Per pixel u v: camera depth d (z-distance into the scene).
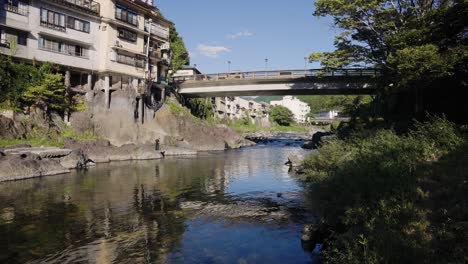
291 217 12.86
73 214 13.01
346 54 26.75
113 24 38.44
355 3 23.84
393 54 22.75
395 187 9.12
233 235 10.81
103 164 28.80
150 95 42.34
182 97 52.84
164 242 10.13
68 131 31.42
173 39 57.72
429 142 12.43
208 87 49.38
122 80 40.00
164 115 43.12
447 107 20.06
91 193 16.97
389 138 14.51
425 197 8.42
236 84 46.72
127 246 9.76
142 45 42.69
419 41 18.52
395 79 21.48
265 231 11.20
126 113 37.16
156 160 33.19
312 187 15.93
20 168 20.75
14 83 28.48
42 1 32.06
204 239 10.43
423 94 22.36
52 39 33.34
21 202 14.81
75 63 35.19
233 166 29.09
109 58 37.84
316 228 10.14
